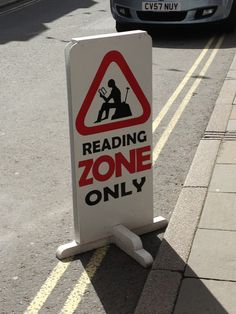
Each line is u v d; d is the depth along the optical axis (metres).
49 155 4.21
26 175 3.89
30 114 5.09
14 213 3.39
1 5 11.82
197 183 3.56
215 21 7.65
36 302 2.58
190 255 2.81
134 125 2.87
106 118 2.77
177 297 2.51
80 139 2.72
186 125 4.70
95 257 2.89
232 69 6.19
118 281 2.71
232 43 7.46
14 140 4.50
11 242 3.07
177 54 6.98
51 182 3.78
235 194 3.39
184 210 3.23
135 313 2.44
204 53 7.00
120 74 2.75
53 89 5.80
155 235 3.07
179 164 3.98
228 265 2.71
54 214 3.37
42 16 10.27
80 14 10.20
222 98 5.23
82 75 2.64
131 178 2.94
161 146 4.29
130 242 2.86
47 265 2.85
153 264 2.76
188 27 8.23
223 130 4.47
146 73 2.83
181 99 5.36
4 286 2.70
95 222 2.90
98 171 2.83
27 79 6.18
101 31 8.48
